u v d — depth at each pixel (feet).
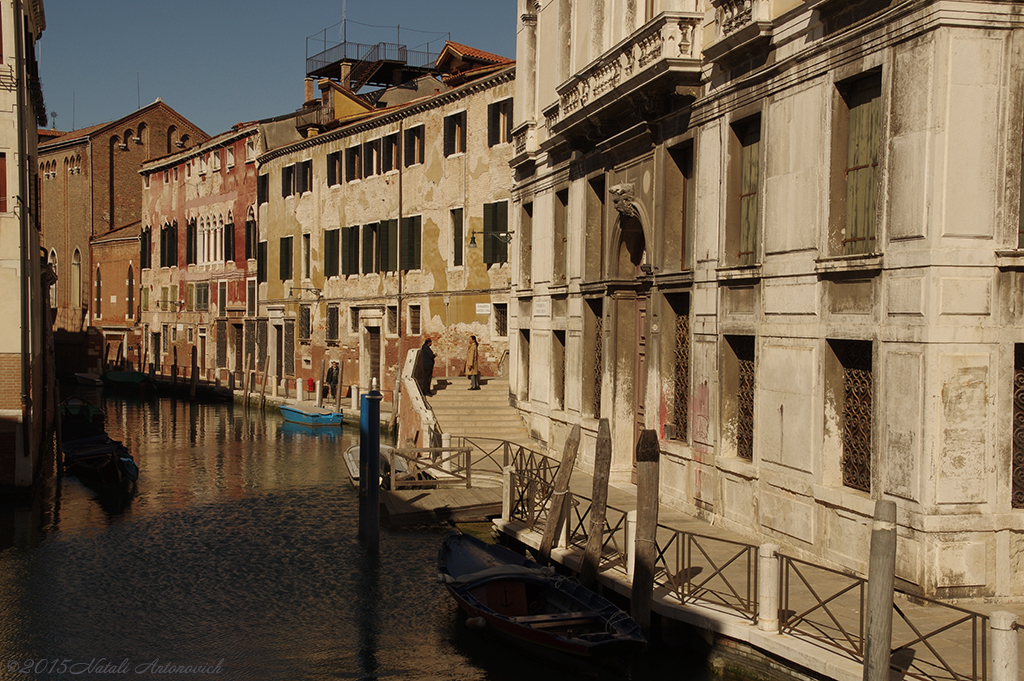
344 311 119.34
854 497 32.68
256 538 52.54
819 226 35.01
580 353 59.21
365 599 41.19
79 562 47.73
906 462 30.40
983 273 29.63
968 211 29.45
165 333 175.01
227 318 153.48
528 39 70.33
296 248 131.23
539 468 47.44
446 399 76.54
